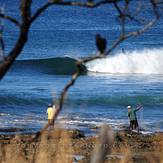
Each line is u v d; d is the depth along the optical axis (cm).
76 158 5222
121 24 1085
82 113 9325
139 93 11469
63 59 16100
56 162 3244
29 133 7231
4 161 3200
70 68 15825
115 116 9412
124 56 15688
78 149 5712
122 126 8300
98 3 1062
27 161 3703
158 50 15975
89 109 10169
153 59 15725
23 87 12406
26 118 8875
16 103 10712
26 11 1070
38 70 15725
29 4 1073
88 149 5703
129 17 1081
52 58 16088
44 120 8706
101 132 812
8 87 12319
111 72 15388
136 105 10875
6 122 8450
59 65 16012
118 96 11125
